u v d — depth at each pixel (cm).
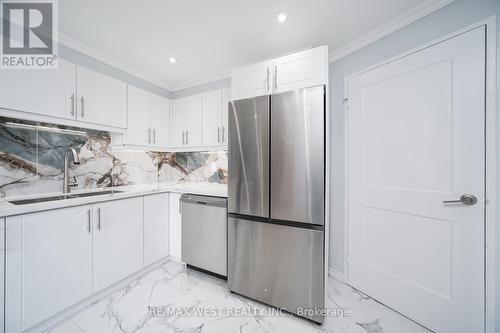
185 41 171
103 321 135
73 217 140
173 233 217
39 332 125
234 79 173
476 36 111
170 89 263
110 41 170
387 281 150
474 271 112
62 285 133
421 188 132
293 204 137
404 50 142
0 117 144
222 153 262
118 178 228
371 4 130
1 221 109
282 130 139
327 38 166
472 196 112
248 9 135
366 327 131
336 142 188
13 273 113
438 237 125
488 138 108
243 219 156
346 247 179
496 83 106
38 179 163
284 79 152
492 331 107
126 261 175
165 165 286
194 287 174
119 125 199
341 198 185
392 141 147
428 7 128
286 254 140
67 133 182
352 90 173
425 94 130
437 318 125
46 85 147
